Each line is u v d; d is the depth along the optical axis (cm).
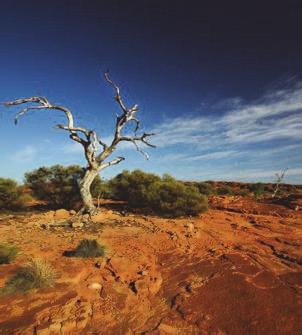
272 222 1814
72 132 1650
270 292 705
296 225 1753
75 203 2097
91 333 541
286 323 566
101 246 984
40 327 535
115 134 1698
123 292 700
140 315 609
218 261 938
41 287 693
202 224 1608
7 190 1894
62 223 1430
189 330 552
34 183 2078
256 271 847
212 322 574
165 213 1903
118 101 1669
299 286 747
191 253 1035
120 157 1781
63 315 578
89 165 1706
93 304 638
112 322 579
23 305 616
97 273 797
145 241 1166
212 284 751
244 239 1307
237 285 739
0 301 631
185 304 646
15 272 770
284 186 6525
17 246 1030
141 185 2109
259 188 5391
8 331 527
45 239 1150
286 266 923
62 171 2083
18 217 1634
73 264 847
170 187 1939
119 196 2492
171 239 1210
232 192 4481
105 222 1509
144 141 1758
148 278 780
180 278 805
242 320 579
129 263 880
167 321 582
